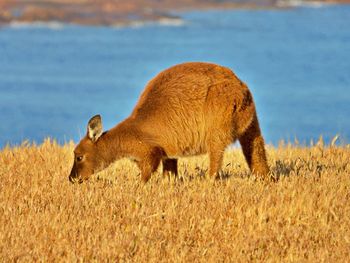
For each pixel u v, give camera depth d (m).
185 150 22.42
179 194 20.59
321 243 17.89
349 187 21.34
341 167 23.80
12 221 18.55
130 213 19.30
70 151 26.34
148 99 22.52
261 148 22.88
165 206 19.73
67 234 17.94
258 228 18.47
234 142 22.41
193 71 22.44
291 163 24.75
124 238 17.72
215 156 22.16
